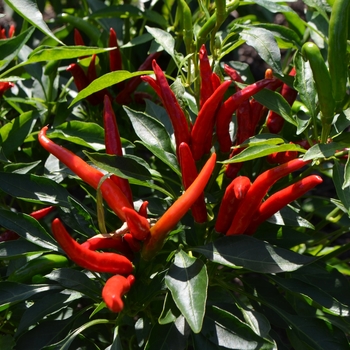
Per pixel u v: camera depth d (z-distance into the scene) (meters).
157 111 0.72
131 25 0.98
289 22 0.80
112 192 0.55
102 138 0.70
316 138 0.60
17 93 0.86
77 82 0.75
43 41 0.88
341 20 0.55
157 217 0.67
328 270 0.65
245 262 0.56
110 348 0.56
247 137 0.63
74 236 0.87
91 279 0.61
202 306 0.51
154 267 0.61
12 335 0.67
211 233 0.63
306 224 0.63
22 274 0.64
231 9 0.64
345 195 0.57
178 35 0.83
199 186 0.53
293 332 0.64
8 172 0.63
